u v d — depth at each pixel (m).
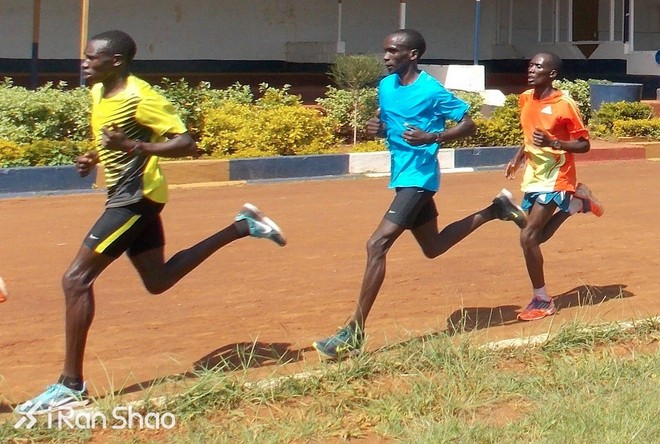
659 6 26.89
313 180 13.65
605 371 5.94
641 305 7.59
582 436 5.01
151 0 20.38
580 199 7.28
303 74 21.41
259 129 14.36
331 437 5.07
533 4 26.66
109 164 5.34
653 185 13.59
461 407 5.42
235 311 7.33
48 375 5.94
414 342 6.25
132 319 7.09
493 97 18.11
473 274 8.54
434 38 24.77
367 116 16.03
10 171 11.88
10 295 7.68
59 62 19.38
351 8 23.25
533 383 5.75
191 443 4.87
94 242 5.30
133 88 5.23
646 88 23.03
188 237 9.75
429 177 6.18
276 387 5.50
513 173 7.44
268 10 21.95
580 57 25.27
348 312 7.34
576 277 8.51
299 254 9.15
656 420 5.20
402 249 9.39
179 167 12.93
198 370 5.97
